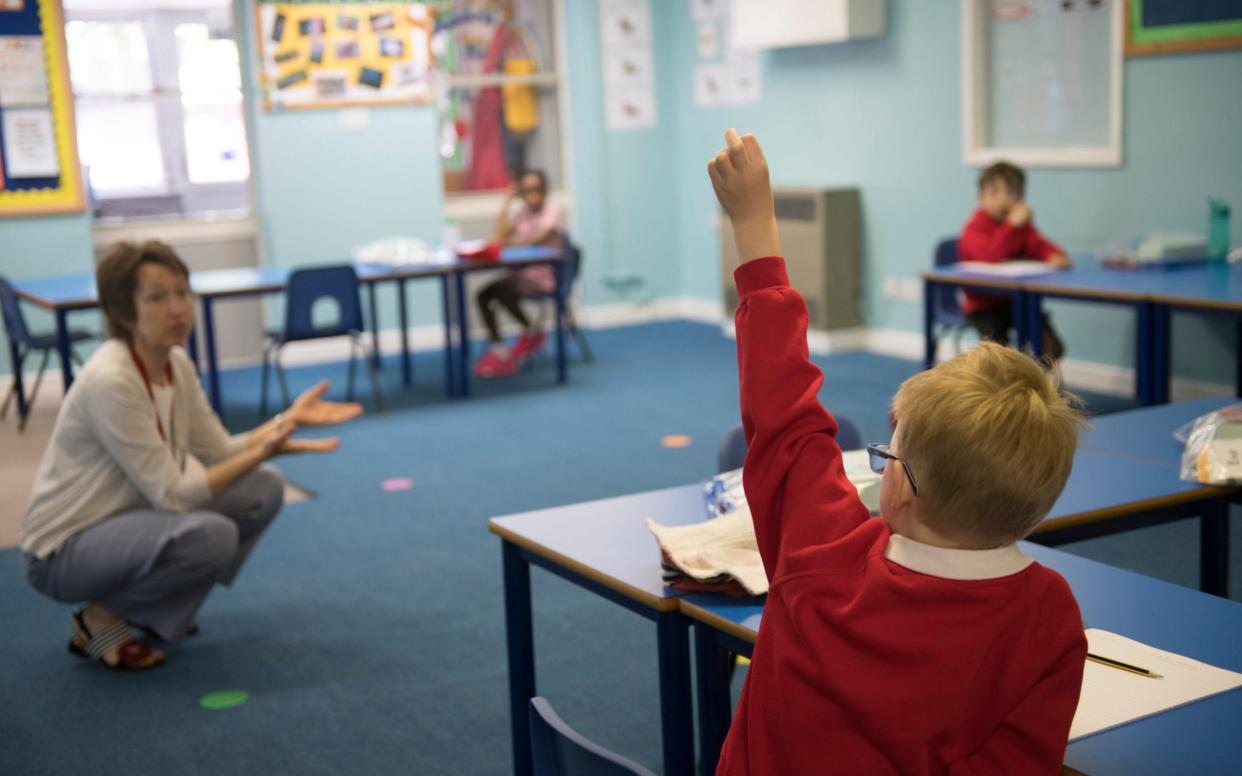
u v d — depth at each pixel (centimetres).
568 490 500
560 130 907
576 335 783
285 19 791
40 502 335
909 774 126
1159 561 390
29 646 363
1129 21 589
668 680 205
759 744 135
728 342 824
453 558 425
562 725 148
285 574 416
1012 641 127
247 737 300
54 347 637
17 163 727
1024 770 125
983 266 555
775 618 138
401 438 601
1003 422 123
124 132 779
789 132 818
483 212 885
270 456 338
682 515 246
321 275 637
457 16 865
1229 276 483
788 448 142
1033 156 648
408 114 832
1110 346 621
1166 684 159
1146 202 594
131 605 340
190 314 330
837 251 760
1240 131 548
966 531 127
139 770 286
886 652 128
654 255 935
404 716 308
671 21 913
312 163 809
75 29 755
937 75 696
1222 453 248
